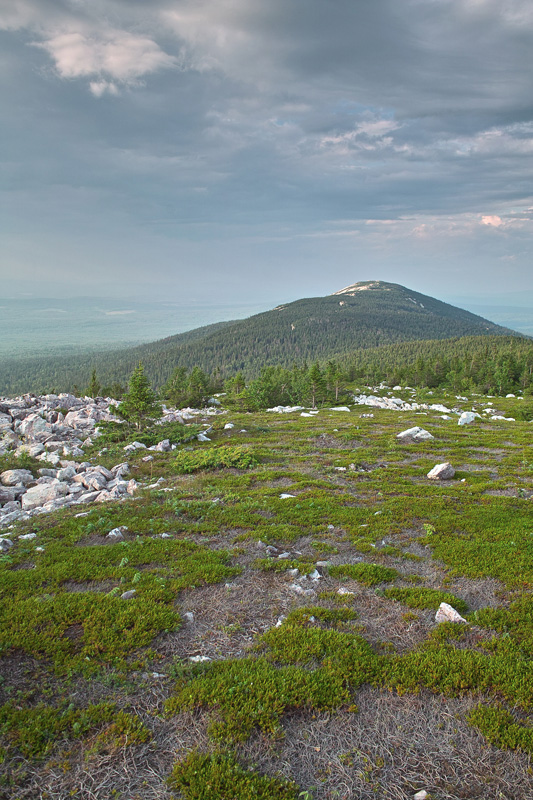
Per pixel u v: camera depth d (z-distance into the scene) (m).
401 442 36.16
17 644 8.90
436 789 5.98
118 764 6.39
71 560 13.09
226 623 10.10
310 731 7.03
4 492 21.33
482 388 105.75
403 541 15.08
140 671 8.39
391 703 7.60
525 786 5.99
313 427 44.53
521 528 15.71
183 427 39.50
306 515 17.53
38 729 6.80
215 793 5.86
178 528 16.14
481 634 9.50
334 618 10.27
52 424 37.97
